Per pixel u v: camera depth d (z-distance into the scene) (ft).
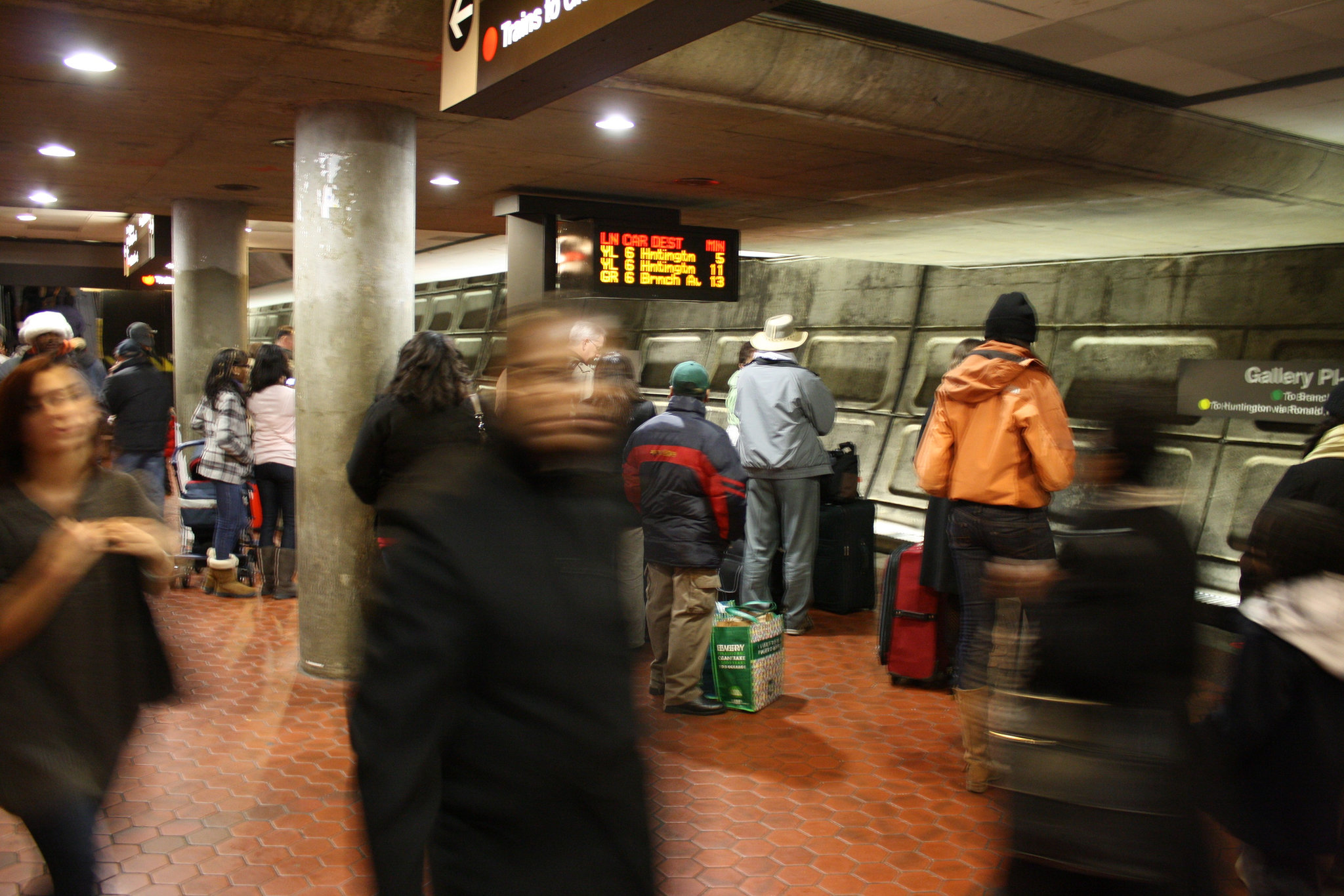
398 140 17.47
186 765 14.06
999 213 25.11
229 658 18.98
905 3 13.79
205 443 23.07
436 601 4.96
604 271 26.09
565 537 5.45
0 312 67.21
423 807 4.77
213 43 13.60
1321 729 8.13
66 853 7.78
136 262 38.19
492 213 30.19
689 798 13.56
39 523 7.86
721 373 48.75
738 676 16.97
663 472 16.12
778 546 22.59
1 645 7.56
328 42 13.48
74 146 21.24
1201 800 6.77
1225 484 28.53
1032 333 13.80
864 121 16.42
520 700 5.05
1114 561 6.92
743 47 14.53
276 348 22.94
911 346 39.83
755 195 24.99
